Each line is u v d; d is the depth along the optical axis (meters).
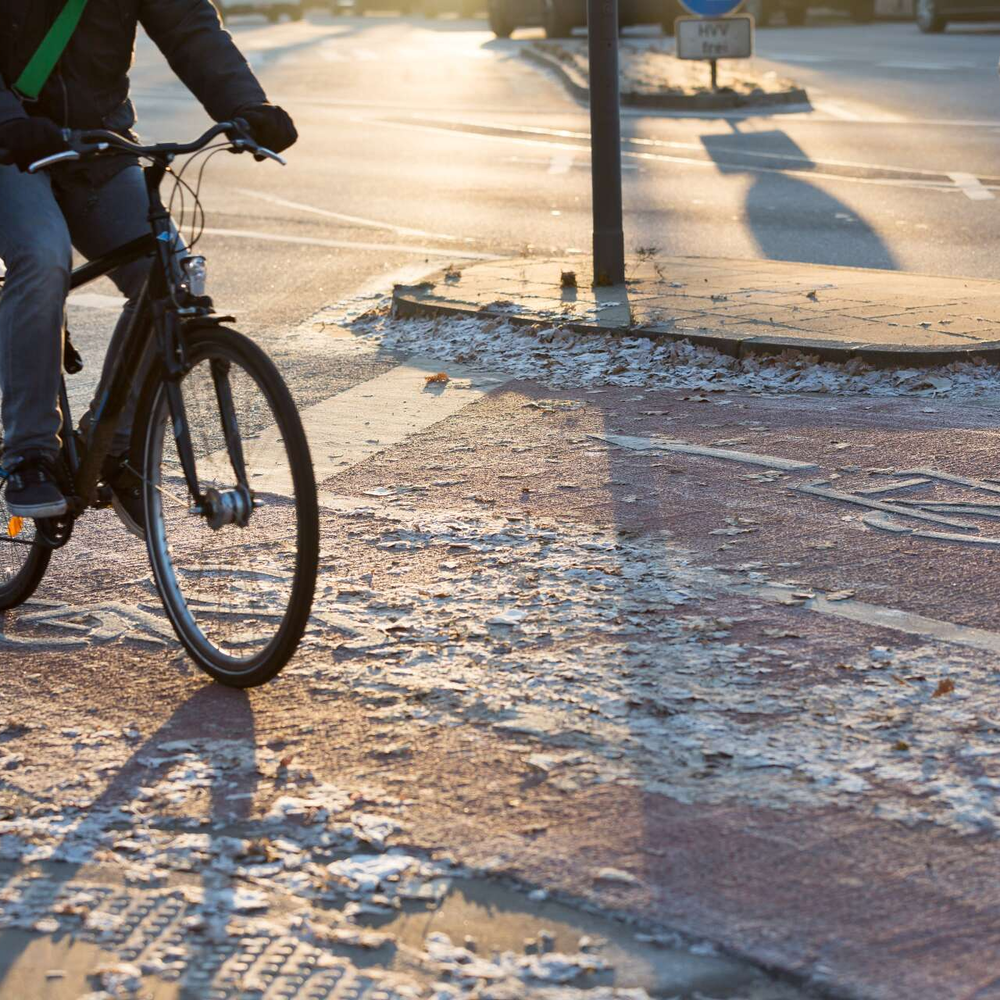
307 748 3.66
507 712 3.78
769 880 2.97
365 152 17.80
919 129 18.09
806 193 13.98
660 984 2.66
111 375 4.28
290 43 36.62
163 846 3.22
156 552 4.23
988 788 3.30
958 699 3.76
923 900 2.89
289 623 3.86
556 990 2.65
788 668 3.98
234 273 11.16
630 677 3.95
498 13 34.69
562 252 11.58
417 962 2.76
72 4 4.12
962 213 12.75
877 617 4.32
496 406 6.96
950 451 5.95
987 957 2.70
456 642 4.24
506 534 5.16
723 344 7.53
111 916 2.95
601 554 4.93
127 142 3.85
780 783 3.36
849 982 2.64
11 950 2.86
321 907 2.96
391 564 4.93
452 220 13.23
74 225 4.32
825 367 7.20
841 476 5.69
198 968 2.77
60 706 4.02
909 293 8.55
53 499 4.24
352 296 10.14
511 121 20.17
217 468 3.99
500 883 3.01
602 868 3.04
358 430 6.65
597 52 8.84
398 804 3.35
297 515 3.81
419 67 28.41
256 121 4.11
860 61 25.97
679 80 22.38
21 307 4.10
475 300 8.89
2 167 4.18
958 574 4.64
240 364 3.86
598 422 6.59
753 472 5.78
